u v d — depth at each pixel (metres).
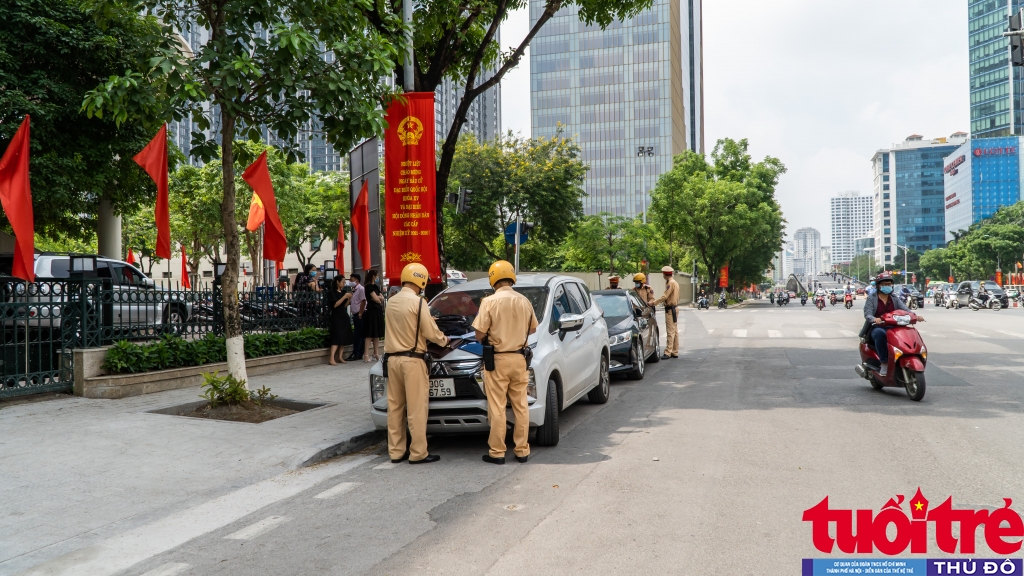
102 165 15.95
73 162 15.09
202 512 4.93
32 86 14.56
